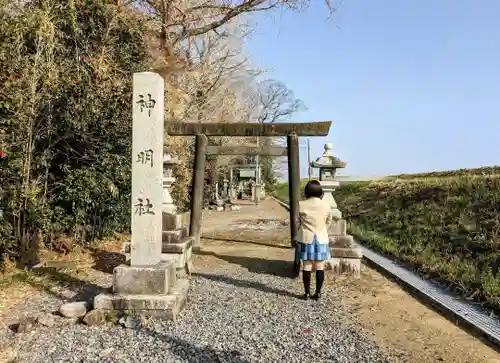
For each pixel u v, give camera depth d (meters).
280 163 45.97
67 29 8.16
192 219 10.01
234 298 5.74
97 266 7.69
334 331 4.47
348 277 7.21
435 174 15.54
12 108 6.82
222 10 12.53
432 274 7.10
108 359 3.61
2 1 6.70
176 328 4.36
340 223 7.36
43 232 8.27
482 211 8.50
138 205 4.84
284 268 7.98
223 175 31.72
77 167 8.85
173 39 12.43
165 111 11.88
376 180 19.45
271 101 40.94
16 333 4.23
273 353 3.80
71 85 7.79
